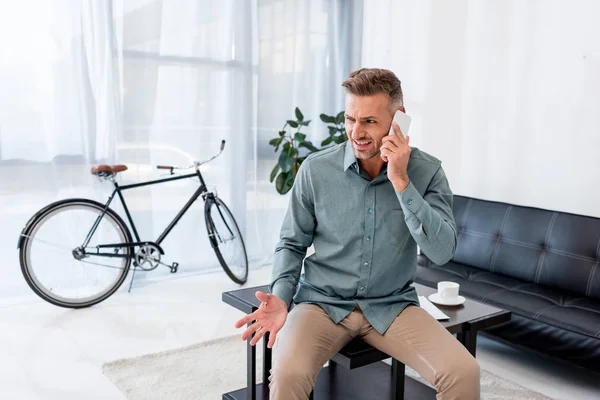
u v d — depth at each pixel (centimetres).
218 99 399
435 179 178
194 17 382
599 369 230
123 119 366
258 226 431
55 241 347
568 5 313
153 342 286
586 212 313
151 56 371
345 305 177
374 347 175
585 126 310
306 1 429
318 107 445
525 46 335
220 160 405
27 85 330
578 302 261
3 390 232
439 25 384
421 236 161
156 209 385
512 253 303
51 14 332
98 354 270
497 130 354
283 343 163
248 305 197
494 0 349
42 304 336
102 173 334
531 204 339
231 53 397
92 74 349
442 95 386
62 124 343
